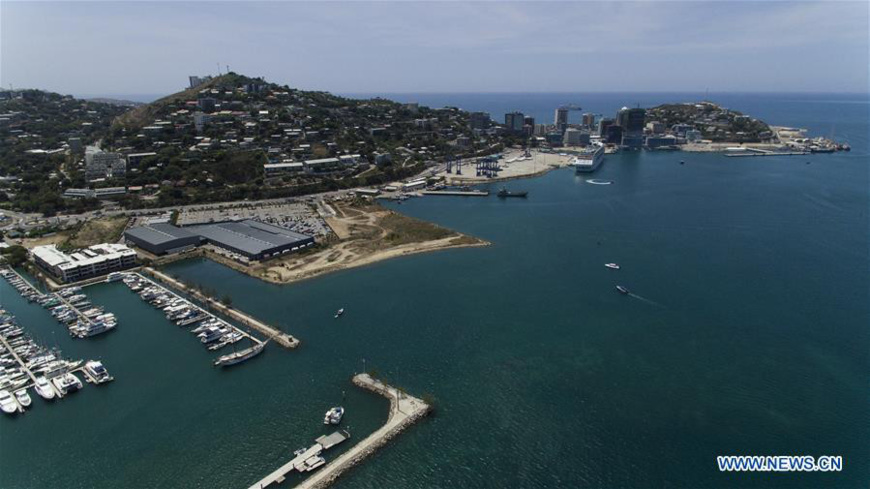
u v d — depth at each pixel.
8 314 196.88
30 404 142.00
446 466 118.69
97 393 146.88
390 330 179.38
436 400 141.50
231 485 114.31
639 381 149.00
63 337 178.75
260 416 135.75
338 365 158.38
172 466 119.75
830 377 149.50
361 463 119.12
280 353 165.62
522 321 184.88
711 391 144.00
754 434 127.38
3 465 121.38
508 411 136.88
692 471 116.25
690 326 180.25
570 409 137.38
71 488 114.81
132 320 191.25
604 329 178.62
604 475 115.88
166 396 144.75
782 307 193.75
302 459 119.12
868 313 187.88
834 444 123.56
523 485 113.38
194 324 187.75
